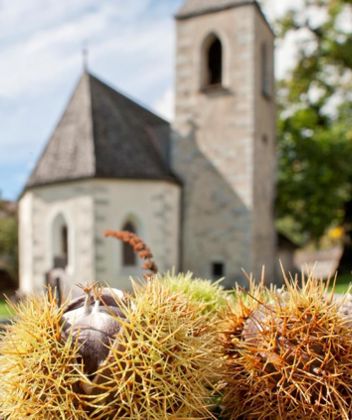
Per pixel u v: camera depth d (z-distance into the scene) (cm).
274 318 149
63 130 1563
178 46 1698
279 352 144
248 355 149
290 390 140
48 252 1475
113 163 1438
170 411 134
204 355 141
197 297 192
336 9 1984
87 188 1391
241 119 1587
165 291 147
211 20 1645
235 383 155
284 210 1908
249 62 1582
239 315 162
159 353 128
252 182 1560
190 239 1619
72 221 1416
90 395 126
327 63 2064
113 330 132
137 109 1864
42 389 126
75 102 1612
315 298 148
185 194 1644
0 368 134
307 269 159
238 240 1552
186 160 1653
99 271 1367
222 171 1598
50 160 1517
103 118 1553
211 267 1580
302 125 2017
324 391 140
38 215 1511
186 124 1666
